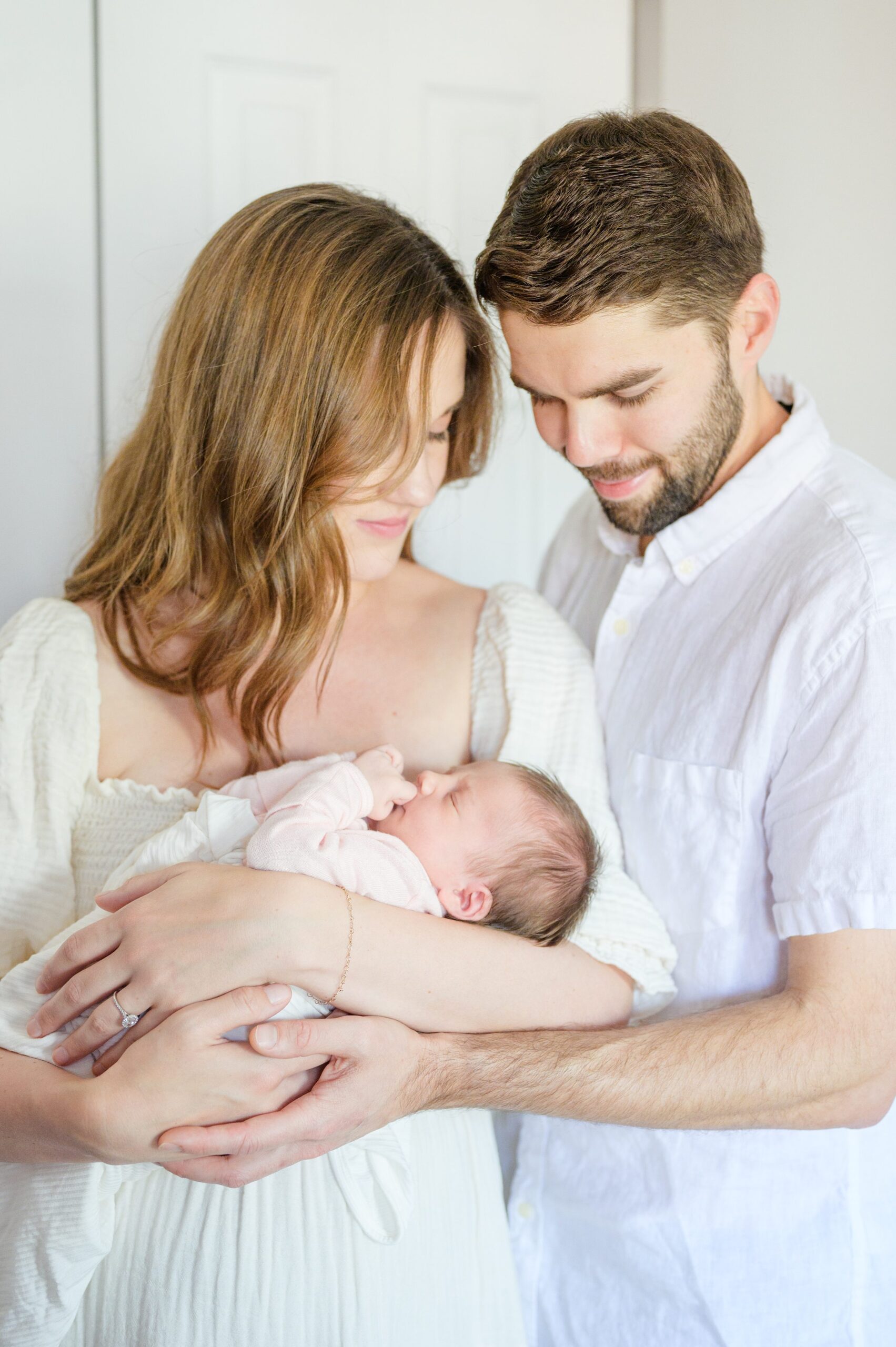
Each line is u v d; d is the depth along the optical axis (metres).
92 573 1.42
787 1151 1.20
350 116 2.01
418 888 1.20
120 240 1.94
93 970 1.08
